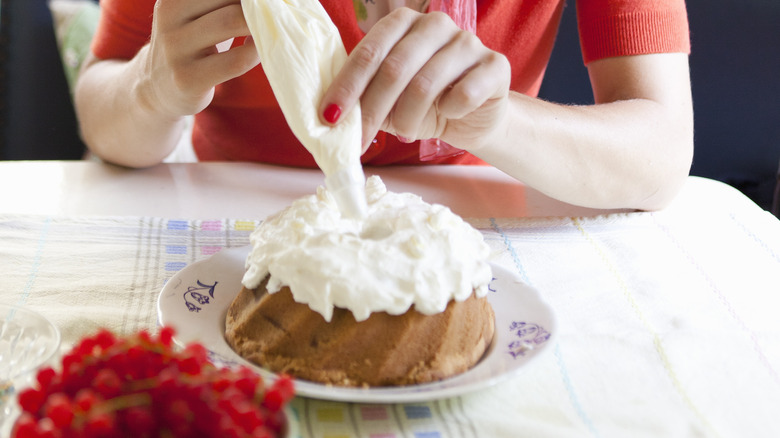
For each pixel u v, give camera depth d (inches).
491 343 24.5
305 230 23.8
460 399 22.1
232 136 48.3
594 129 38.1
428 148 38.2
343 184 22.7
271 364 22.4
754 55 67.8
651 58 43.4
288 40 23.3
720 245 34.9
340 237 23.3
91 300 26.8
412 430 20.4
